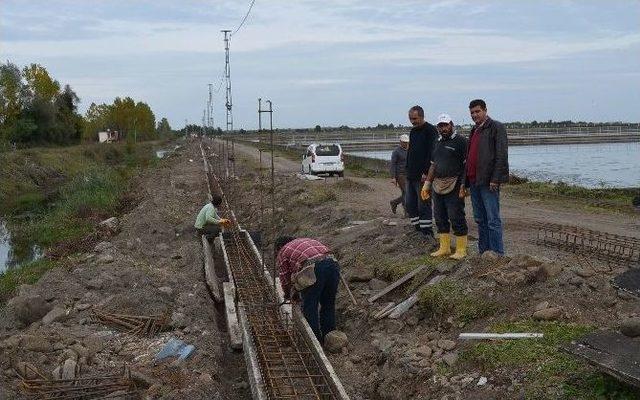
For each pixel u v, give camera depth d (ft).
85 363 20.17
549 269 21.18
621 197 53.98
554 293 20.27
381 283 27.22
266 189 65.31
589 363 14.65
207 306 27.89
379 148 191.62
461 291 22.27
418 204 30.27
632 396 14.24
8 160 116.88
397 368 20.01
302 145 173.78
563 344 16.28
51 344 21.16
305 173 88.22
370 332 23.76
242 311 26.27
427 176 27.37
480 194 25.12
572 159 151.33
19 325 24.84
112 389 18.48
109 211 67.82
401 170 38.34
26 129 190.29
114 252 37.55
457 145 25.66
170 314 25.54
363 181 74.54
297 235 42.93
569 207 47.06
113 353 21.71
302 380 21.06
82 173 117.29
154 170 114.42
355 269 28.99
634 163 134.31
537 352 17.31
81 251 44.16
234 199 67.15
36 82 201.98
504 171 24.08
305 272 22.79
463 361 18.66
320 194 53.52
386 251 30.12
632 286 17.61
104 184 87.56
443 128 25.99
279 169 100.73
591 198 53.57
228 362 23.76
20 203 90.79
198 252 39.14
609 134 219.20
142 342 22.80
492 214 24.66
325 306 23.93
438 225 26.91
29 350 20.31
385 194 58.34
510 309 20.48
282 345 24.20
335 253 33.22
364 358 22.12
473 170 24.79
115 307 25.85
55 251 46.01
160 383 18.86
